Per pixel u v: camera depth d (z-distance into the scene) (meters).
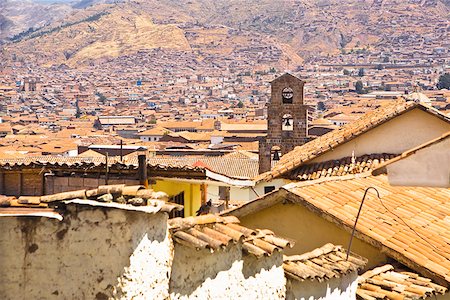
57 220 8.45
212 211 20.17
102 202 8.54
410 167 17.25
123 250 8.30
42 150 132.50
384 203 17.52
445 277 14.93
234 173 66.50
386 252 15.38
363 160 26.11
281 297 11.47
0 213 8.68
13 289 8.51
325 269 12.45
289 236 15.93
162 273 8.71
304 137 63.41
